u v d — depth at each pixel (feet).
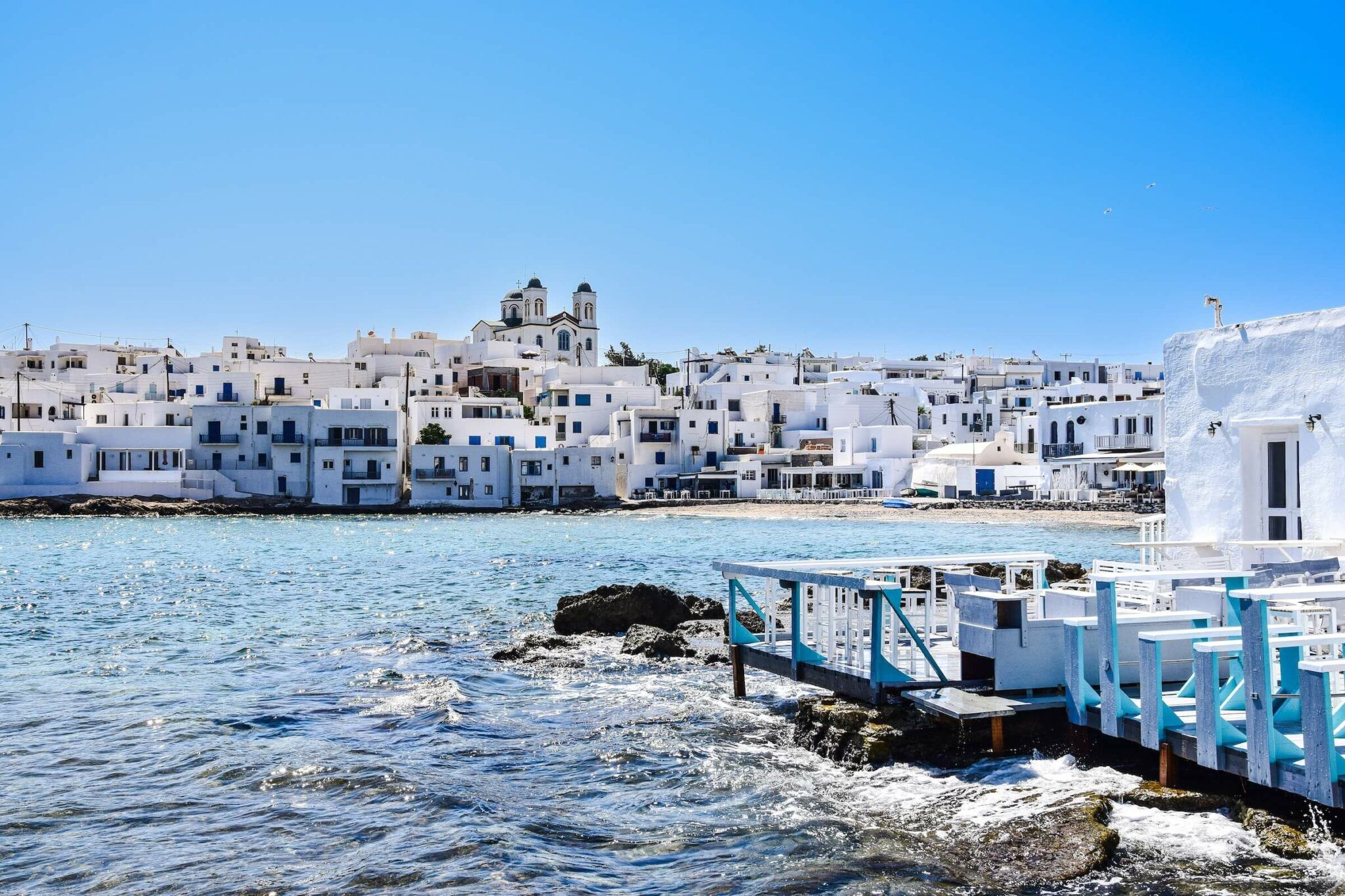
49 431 338.13
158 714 65.21
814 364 537.24
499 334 547.49
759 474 363.76
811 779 49.73
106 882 38.73
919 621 67.51
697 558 184.85
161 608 119.14
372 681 75.31
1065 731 48.88
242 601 125.90
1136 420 284.41
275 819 45.65
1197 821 40.14
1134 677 47.42
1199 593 50.90
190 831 44.11
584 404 408.67
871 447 358.23
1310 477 58.59
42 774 52.29
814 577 56.24
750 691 70.85
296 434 347.15
